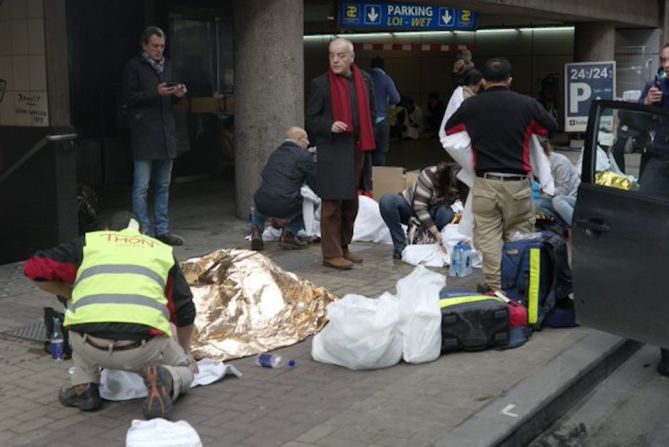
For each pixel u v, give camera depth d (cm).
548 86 2481
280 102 984
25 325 617
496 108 642
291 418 454
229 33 1423
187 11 1352
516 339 573
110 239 456
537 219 859
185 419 452
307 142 877
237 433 434
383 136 1159
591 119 533
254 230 866
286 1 973
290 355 561
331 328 531
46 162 820
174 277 465
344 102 757
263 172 857
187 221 1029
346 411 462
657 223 489
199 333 579
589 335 602
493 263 657
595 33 1902
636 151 510
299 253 859
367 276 764
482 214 658
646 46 2098
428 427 438
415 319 539
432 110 2627
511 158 644
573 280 541
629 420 502
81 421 450
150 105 862
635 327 512
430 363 543
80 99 1291
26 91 823
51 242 828
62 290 473
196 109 1377
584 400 533
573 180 869
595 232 521
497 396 482
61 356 543
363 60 2781
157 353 448
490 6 1379
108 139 1320
